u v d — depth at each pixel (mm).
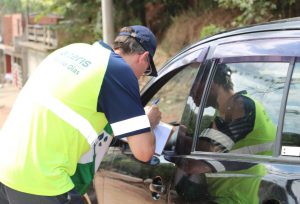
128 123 2338
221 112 2682
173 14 12086
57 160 2336
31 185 2328
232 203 2328
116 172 3209
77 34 14227
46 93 2365
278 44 2404
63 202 2342
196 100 2805
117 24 13039
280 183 2139
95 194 3447
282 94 2365
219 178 2436
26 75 25469
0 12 32125
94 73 2336
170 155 2854
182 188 2631
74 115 2328
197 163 2611
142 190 2951
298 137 2219
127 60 2588
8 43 30406
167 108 8336
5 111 16297
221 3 8875
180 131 2850
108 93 2332
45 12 14477
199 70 2842
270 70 2445
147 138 2375
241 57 2590
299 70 2291
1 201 2525
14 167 2359
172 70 3125
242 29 2672
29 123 2369
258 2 8164
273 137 2348
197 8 11000
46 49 18641
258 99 2510
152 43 2607
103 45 2484
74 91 2330
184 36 10930
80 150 2391
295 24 2389
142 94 3357
